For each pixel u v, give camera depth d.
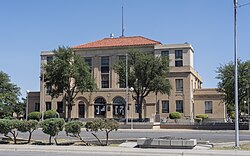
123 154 19.31
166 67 57.22
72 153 19.89
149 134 36.47
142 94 57.75
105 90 71.25
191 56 73.62
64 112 73.31
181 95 69.94
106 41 79.75
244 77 48.38
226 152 19.36
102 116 71.12
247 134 37.72
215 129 48.03
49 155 18.84
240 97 48.81
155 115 63.72
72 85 66.38
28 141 25.25
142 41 76.31
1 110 67.06
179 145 21.62
